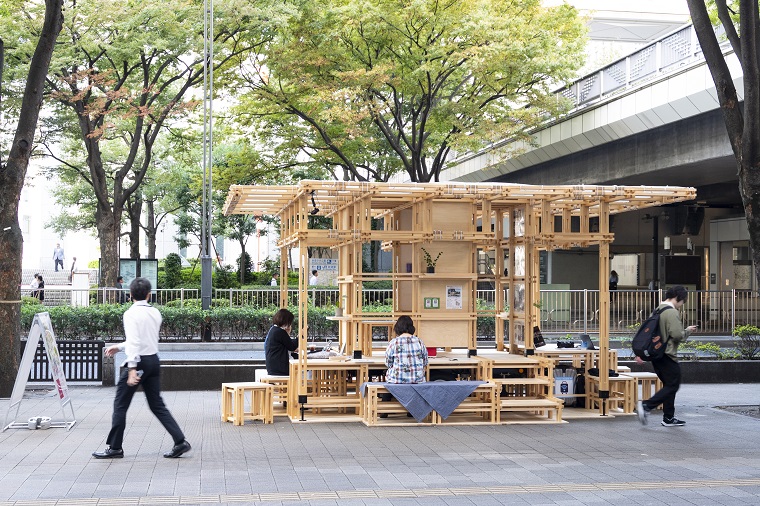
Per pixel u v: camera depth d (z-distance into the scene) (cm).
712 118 2120
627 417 1281
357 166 3145
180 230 4441
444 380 1273
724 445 1041
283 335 1288
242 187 1288
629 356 1922
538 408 1226
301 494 766
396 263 1413
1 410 1294
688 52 2067
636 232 3906
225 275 4109
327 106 2698
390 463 917
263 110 2831
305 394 1222
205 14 2548
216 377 1566
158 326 945
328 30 2580
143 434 1093
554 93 2717
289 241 1378
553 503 739
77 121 2980
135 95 2856
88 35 2569
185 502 736
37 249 5934
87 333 2250
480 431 1147
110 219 2989
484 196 1279
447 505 730
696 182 2758
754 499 755
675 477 848
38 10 2545
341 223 1436
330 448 1009
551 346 1416
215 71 2780
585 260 4047
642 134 2420
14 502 732
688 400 1476
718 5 1312
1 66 1381
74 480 822
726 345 2473
